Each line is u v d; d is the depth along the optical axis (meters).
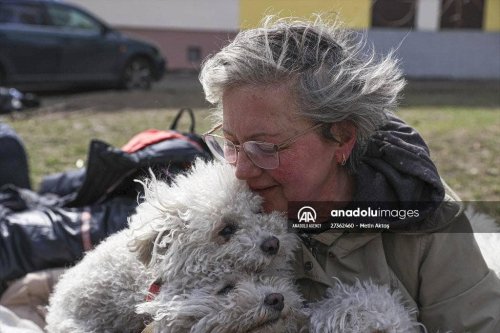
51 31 10.80
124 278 1.72
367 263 1.81
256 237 1.49
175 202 1.56
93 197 2.98
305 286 1.80
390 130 1.91
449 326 1.79
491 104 11.03
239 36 1.74
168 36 17.67
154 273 1.56
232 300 1.42
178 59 17.86
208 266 1.49
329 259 1.81
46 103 10.07
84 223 2.72
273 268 1.58
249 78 1.60
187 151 2.63
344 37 1.81
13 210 3.07
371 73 1.74
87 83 11.50
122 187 2.86
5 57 10.27
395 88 1.80
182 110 3.29
